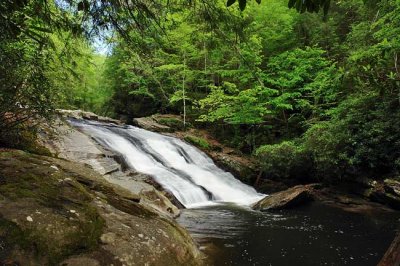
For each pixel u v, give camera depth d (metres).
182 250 4.25
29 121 6.72
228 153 15.98
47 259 2.97
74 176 5.15
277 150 13.00
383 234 6.82
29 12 3.42
